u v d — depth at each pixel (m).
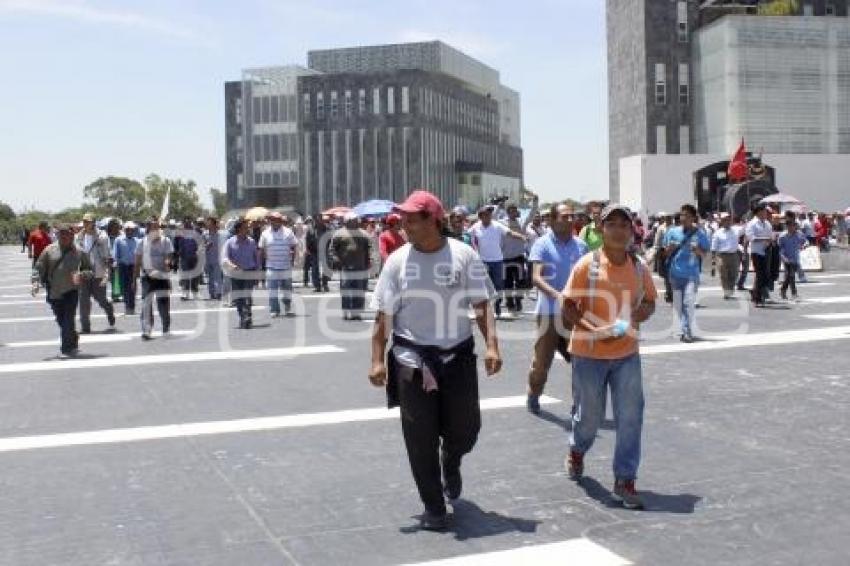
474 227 16.19
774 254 18.81
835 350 11.85
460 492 5.79
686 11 69.75
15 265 46.94
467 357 5.38
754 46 64.38
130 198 125.88
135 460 6.93
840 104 65.12
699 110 69.19
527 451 7.00
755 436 7.38
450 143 127.94
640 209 54.84
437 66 128.62
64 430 7.94
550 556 4.85
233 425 8.02
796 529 5.21
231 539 5.19
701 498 5.80
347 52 132.62
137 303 21.05
